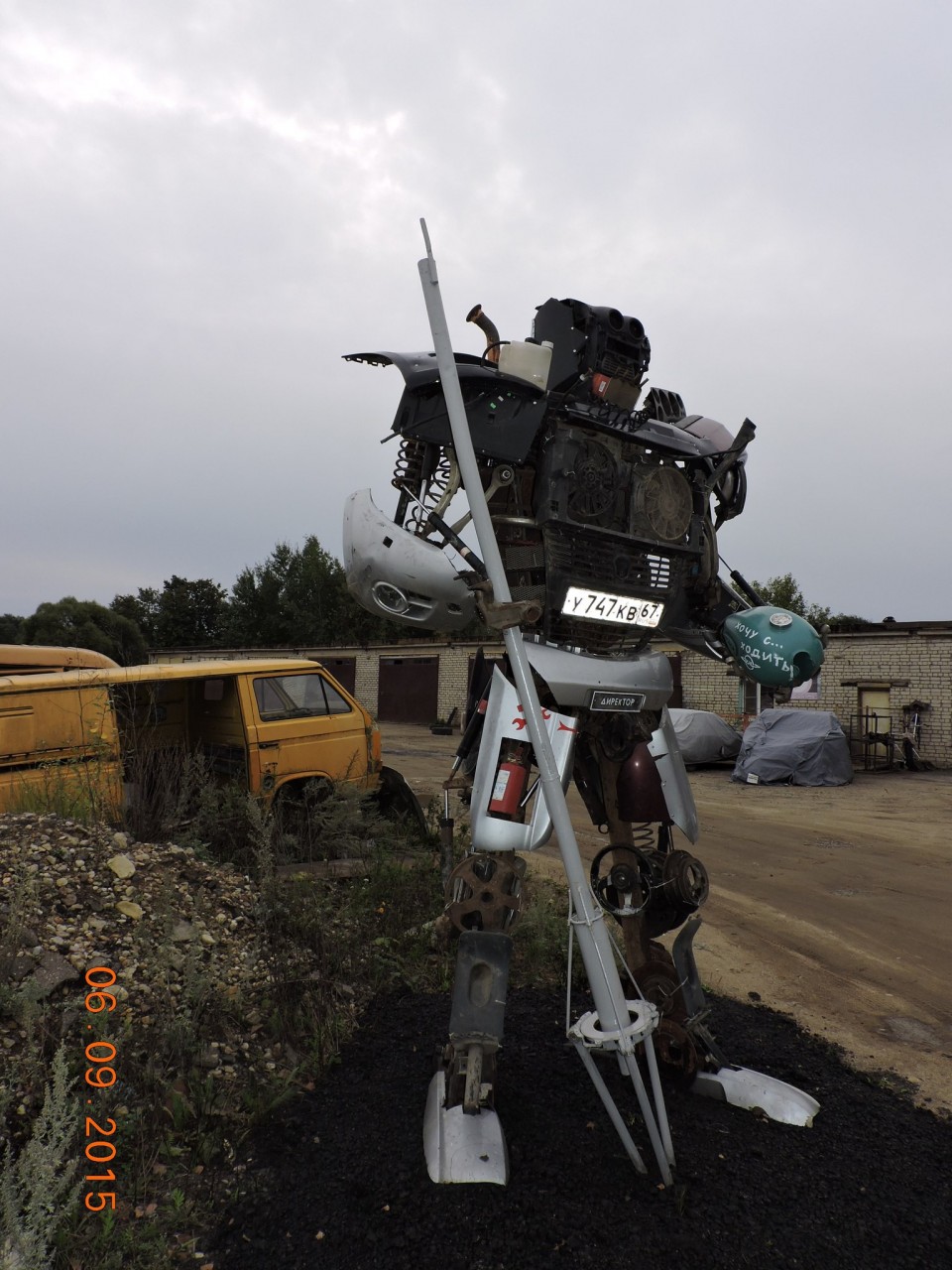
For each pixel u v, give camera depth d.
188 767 6.04
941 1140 2.74
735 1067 3.01
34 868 3.70
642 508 2.76
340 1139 2.59
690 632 3.17
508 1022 3.62
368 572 2.62
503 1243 2.08
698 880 2.80
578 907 2.30
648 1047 2.35
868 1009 4.18
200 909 4.06
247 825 5.56
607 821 2.92
